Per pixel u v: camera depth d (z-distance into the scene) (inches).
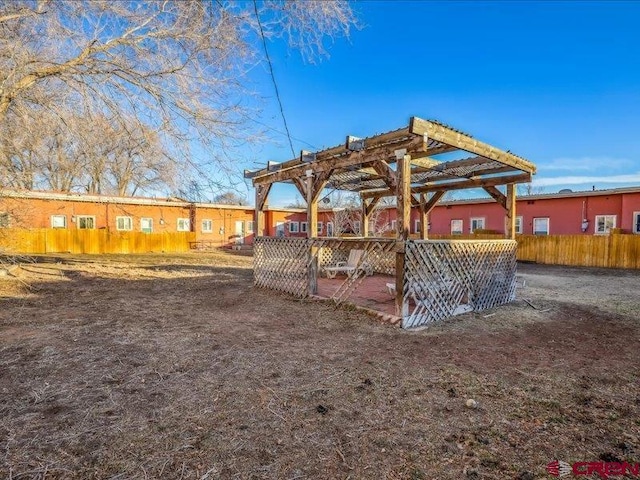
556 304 260.7
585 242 561.0
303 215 1071.6
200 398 105.7
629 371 133.4
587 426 93.4
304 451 80.5
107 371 124.7
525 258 623.2
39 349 146.3
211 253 772.0
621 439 87.3
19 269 402.9
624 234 538.9
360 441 84.9
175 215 873.5
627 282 383.2
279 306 243.9
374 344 162.9
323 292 290.7
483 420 95.8
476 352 153.8
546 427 92.6
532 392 114.1
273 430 89.0
